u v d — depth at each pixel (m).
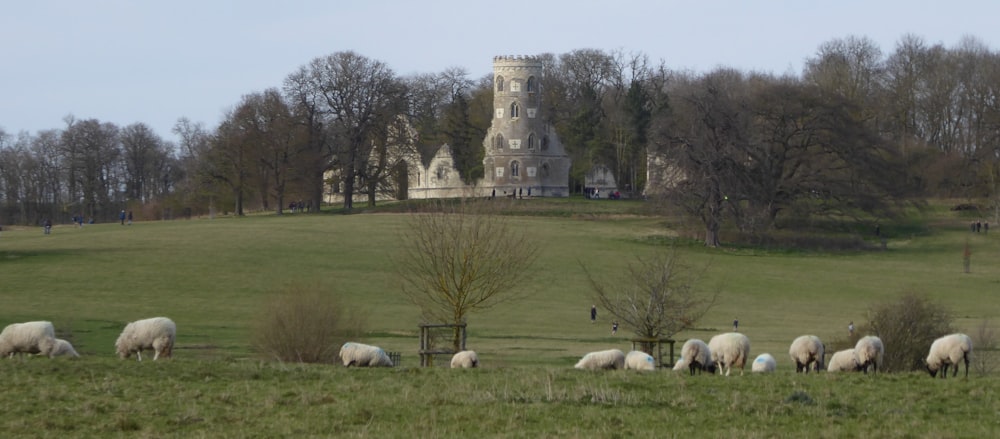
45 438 44.53
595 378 58.97
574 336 128.62
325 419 47.59
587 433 43.78
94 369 61.16
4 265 174.12
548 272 180.50
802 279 186.25
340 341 93.81
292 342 91.44
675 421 46.69
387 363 75.12
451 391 54.09
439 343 101.75
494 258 126.94
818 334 130.88
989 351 107.50
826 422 46.47
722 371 69.38
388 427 46.00
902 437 43.56
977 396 52.97
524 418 47.16
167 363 63.91
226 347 109.12
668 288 106.75
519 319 143.38
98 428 46.25
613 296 153.38
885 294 172.62
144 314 138.12
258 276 170.62
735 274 188.88
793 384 56.88
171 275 169.38
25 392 53.59
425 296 136.38
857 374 61.88
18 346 70.88
